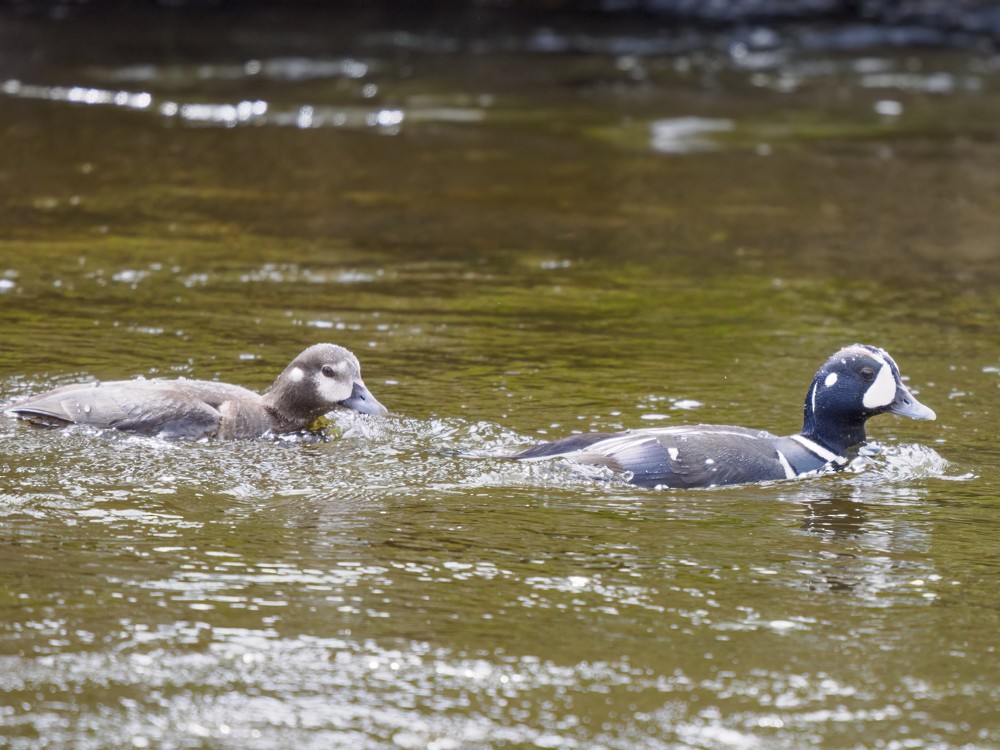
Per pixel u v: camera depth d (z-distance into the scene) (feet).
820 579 30.14
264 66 118.42
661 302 57.16
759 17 141.90
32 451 36.32
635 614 28.14
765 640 27.14
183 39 128.88
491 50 131.95
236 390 40.16
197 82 109.91
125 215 69.87
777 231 71.67
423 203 75.97
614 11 144.66
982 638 27.40
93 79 108.78
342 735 23.44
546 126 99.55
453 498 34.60
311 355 39.29
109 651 25.81
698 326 53.31
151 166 82.33
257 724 23.68
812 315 55.47
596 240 68.80
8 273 57.00
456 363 47.14
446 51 130.52
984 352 50.19
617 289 59.21
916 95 115.85
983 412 43.21
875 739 23.68
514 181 82.38
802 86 119.14
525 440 39.42
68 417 37.83
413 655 26.12
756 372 47.11
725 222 73.56
